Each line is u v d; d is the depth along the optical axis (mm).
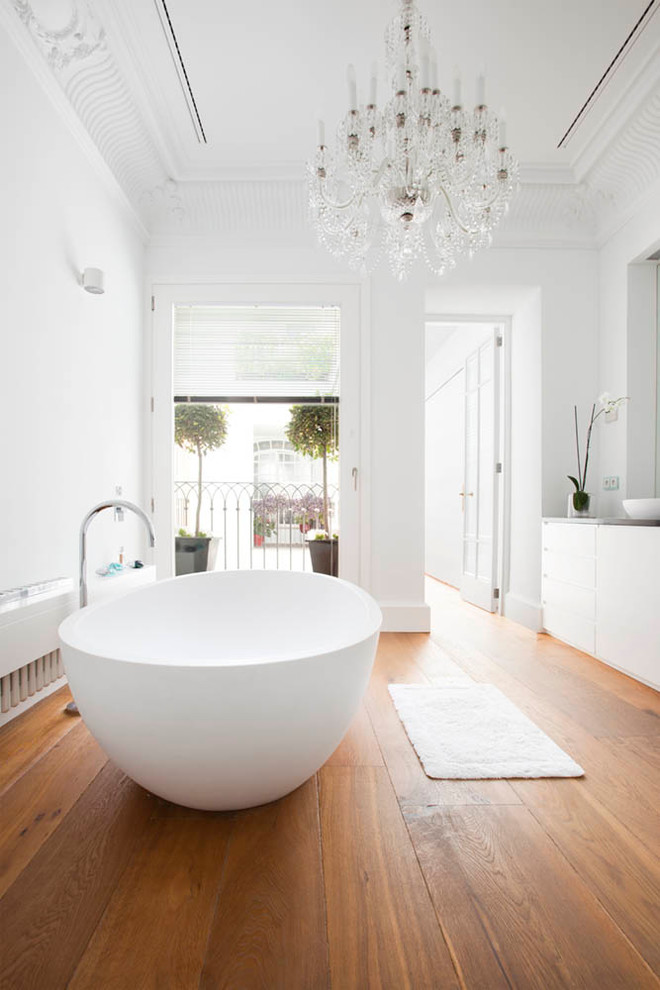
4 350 1690
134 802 1229
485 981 749
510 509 3566
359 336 3096
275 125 2510
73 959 777
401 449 3049
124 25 1934
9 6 1647
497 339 3672
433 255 3057
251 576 2143
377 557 3039
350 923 853
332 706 1078
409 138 1650
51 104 1976
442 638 2863
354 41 2016
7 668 1518
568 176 2844
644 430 2818
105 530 2467
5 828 1122
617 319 2928
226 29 1957
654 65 2111
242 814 1174
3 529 1680
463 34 1979
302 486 3385
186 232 3084
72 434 2150
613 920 870
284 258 3096
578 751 1515
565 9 1869
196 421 3361
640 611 2105
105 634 1543
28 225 1830
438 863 1009
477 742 1535
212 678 956
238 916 866
